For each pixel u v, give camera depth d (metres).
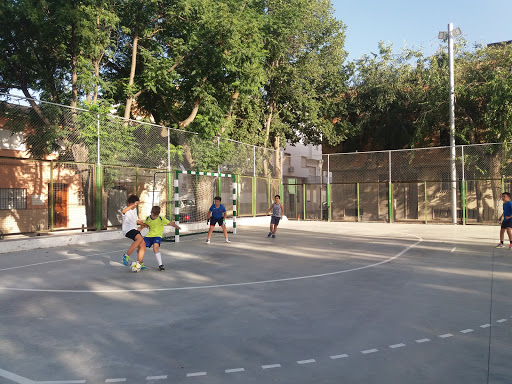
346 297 7.09
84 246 14.43
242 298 7.09
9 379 3.89
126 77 22.97
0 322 5.76
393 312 6.12
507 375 3.90
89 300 7.04
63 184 15.21
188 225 20.48
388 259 11.50
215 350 4.62
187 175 20.58
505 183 23.75
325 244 15.15
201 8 20.09
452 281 8.41
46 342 4.93
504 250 13.28
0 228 15.09
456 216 25.02
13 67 19.30
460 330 5.27
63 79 20.30
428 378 3.85
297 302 6.77
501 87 24.11
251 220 25.33
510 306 6.43
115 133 16.59
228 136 27.45
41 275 9.34
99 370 4.09
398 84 31.84
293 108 31.91
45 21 17.81
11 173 15.35
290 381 3.81
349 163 28.53
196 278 8.92
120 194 17.38
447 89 27.02
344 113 33.31
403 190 28.42
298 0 27.92
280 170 29.69
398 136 32.81
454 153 25.05
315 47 31.09
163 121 25.53
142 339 5.01
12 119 14.64
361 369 4.07
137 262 9.69
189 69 22.45
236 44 20.38
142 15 20.31
